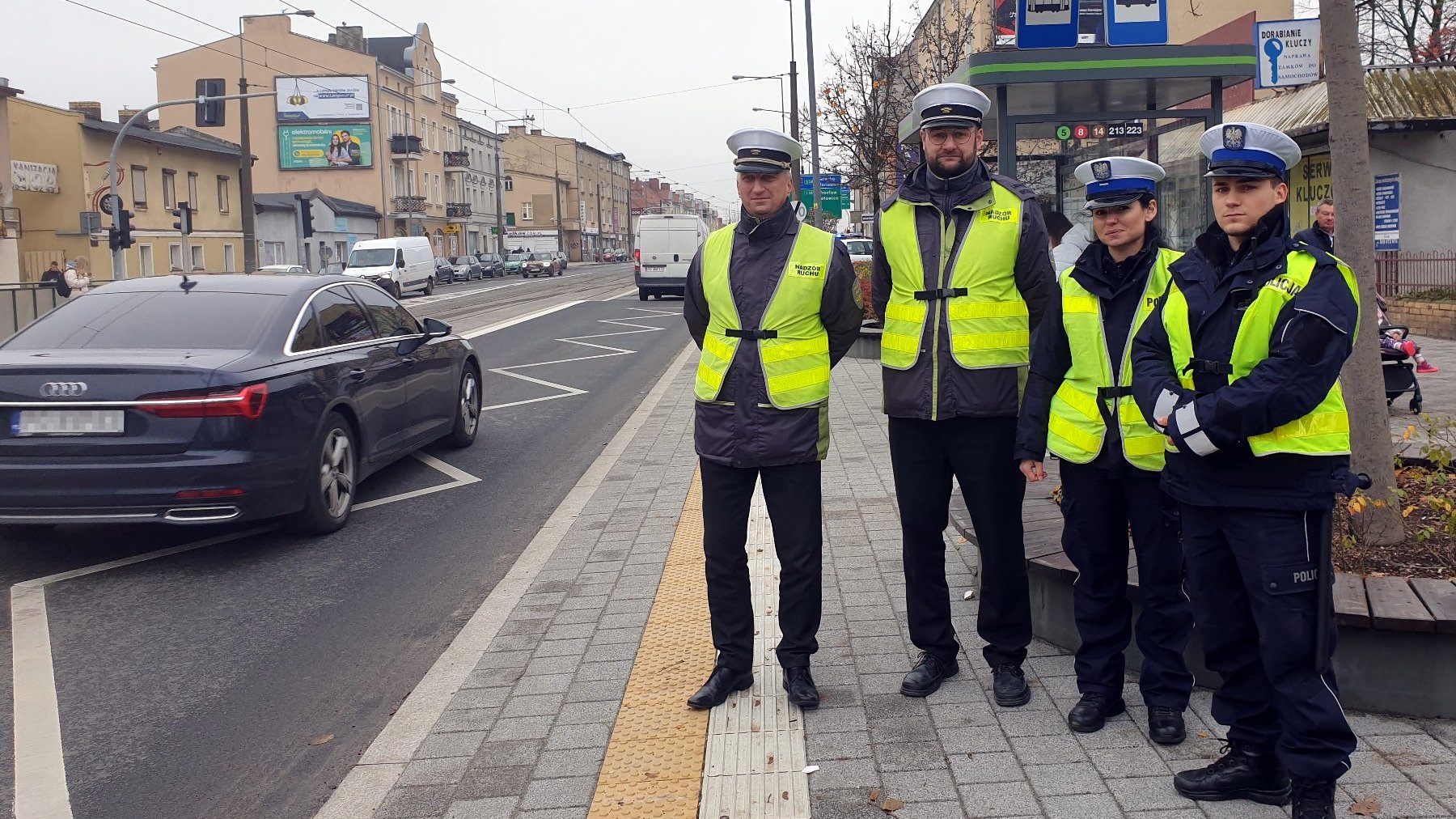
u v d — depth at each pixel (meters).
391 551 6.90
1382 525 4.68
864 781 3.62
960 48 25.08
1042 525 5.27
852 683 4.46
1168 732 3.79
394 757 4.04
